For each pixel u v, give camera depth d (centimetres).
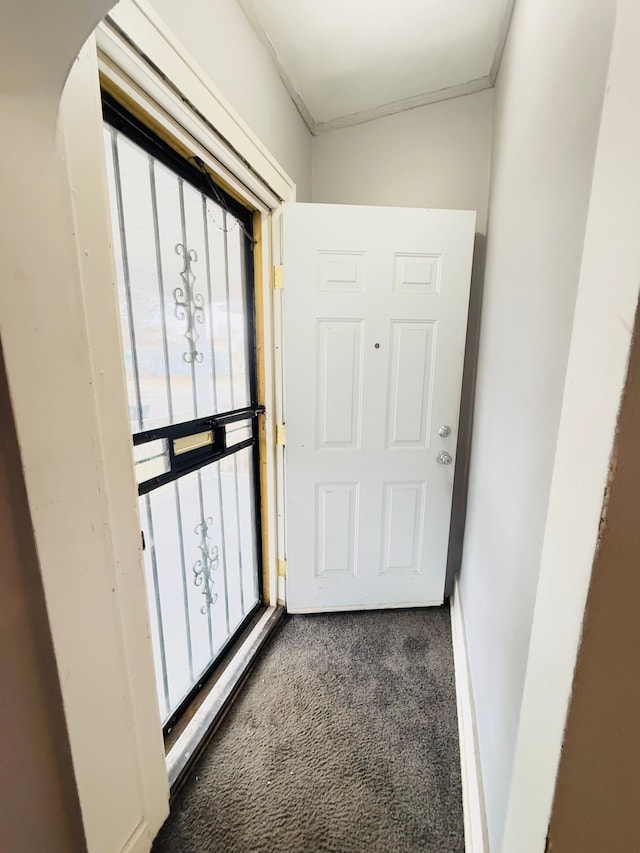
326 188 180
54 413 60
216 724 121
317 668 146
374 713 127
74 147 62
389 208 146
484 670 105
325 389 159
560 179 67
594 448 40
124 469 77
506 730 77
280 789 104
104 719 74
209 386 132
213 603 143
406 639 162
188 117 89
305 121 167
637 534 38
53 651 63
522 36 103
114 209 91
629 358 36
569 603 44
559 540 48
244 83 115
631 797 45
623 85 36
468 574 151
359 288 151
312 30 123
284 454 165
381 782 106
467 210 161
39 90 53
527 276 87
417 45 131
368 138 171
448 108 159
